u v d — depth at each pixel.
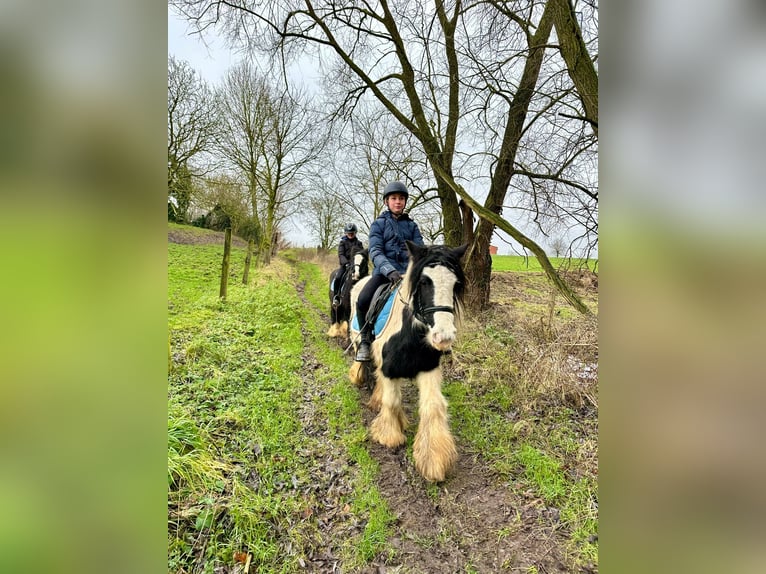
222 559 2.27
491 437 3.57
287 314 7.90
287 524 2.57
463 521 2.66
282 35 6.79
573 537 2.43
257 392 4.16
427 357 3.13
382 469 3.19
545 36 6.05
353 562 2.35
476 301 7.86
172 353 4.78
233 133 15.12
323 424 3.79
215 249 16.48
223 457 3.03
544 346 4.72
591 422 3.64
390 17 7.30
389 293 3.68
